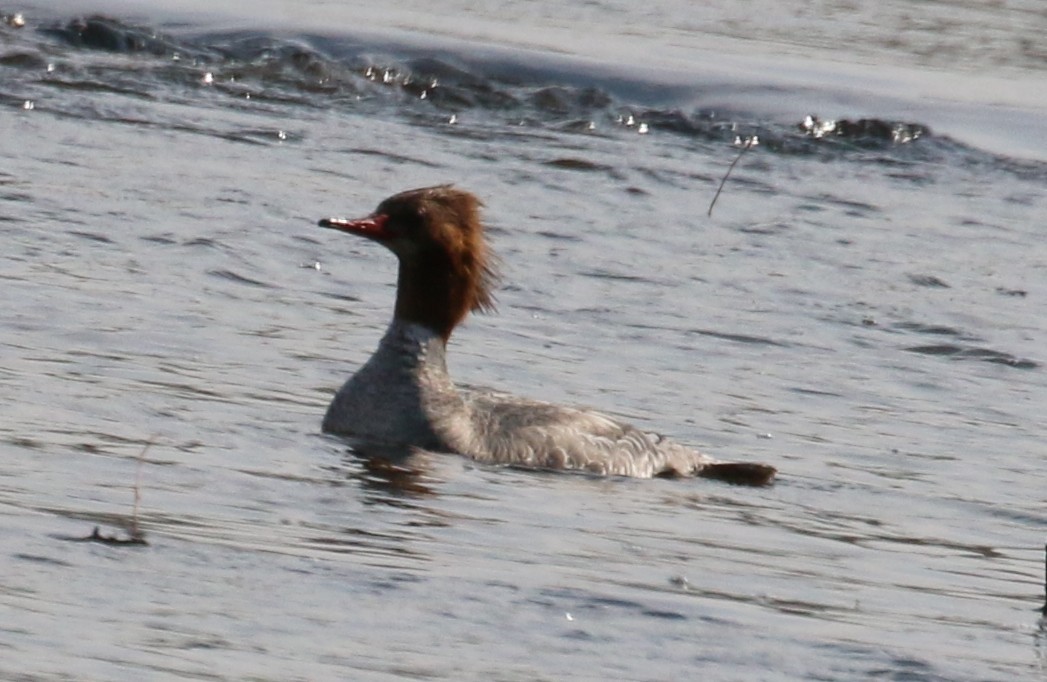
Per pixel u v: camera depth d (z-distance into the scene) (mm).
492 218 23688
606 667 9945
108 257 19906
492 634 10289
